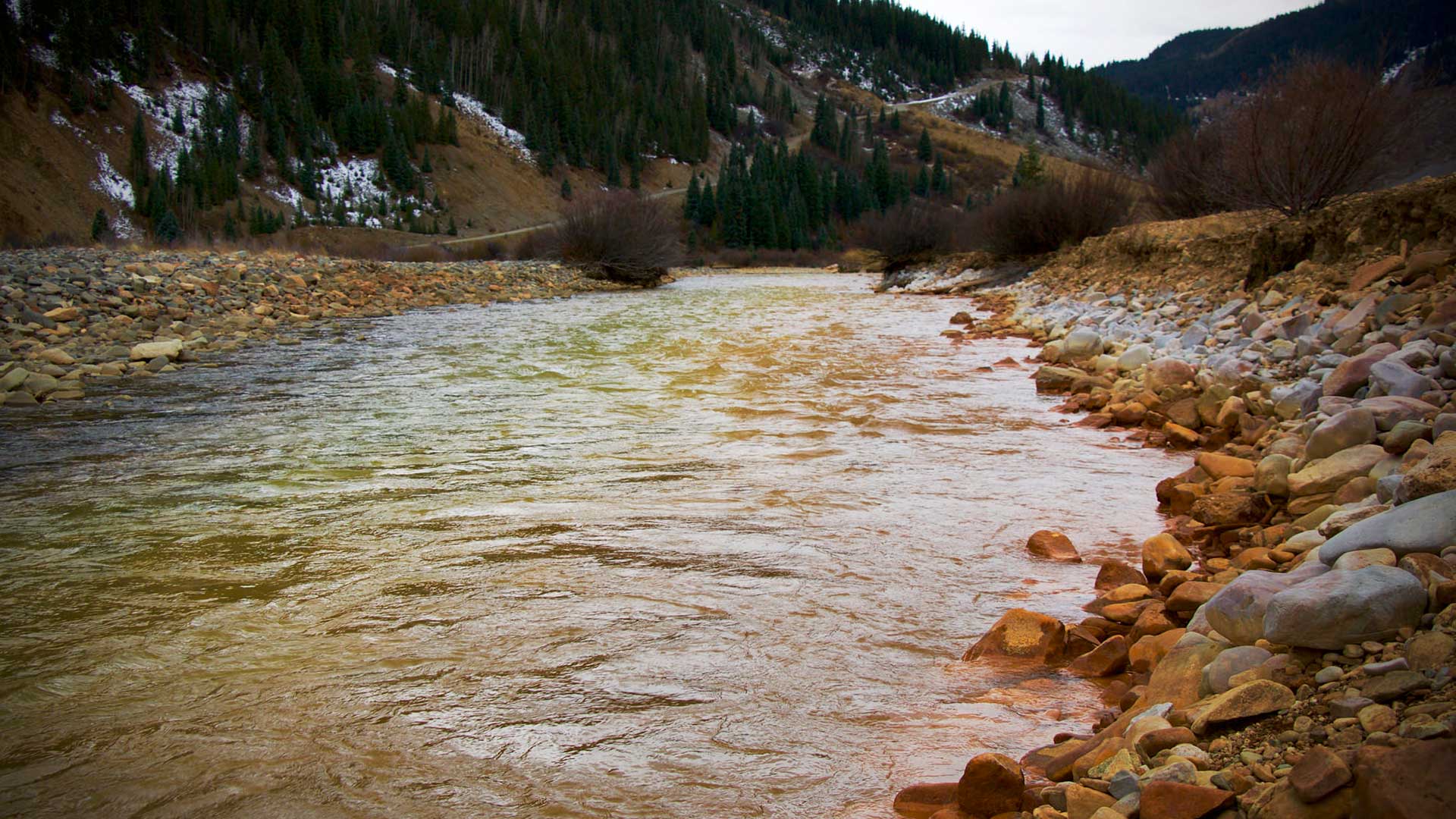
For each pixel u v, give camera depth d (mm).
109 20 112188
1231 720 2588
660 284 39656
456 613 4160
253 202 103062
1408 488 3689
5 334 12844
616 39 191375
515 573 4699
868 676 3582
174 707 3283
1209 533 5363
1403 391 6180
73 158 95625
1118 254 21562
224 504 5996
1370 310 8969
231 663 3648
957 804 2602
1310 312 10156
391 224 109188
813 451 7715
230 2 132875
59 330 13492
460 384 11320
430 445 7887
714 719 3215
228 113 110500
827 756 2975
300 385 11164
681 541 5250
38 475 6789
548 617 4129
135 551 5043
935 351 14898
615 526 5527
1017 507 6070
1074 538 5430
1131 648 3637
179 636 3906
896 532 5473
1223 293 14258
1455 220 10328
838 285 39125
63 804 2670
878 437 8320
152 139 106375
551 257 39688
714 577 4668
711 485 6551
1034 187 31562
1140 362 10891
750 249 86875
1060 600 4438
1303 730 2430
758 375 12273
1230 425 7773
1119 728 2904
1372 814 1911
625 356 14156
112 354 12648
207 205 97875
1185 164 22969
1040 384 10820
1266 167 16234
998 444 8055
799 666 3662
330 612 4172
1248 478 6016
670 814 2627
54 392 10188
